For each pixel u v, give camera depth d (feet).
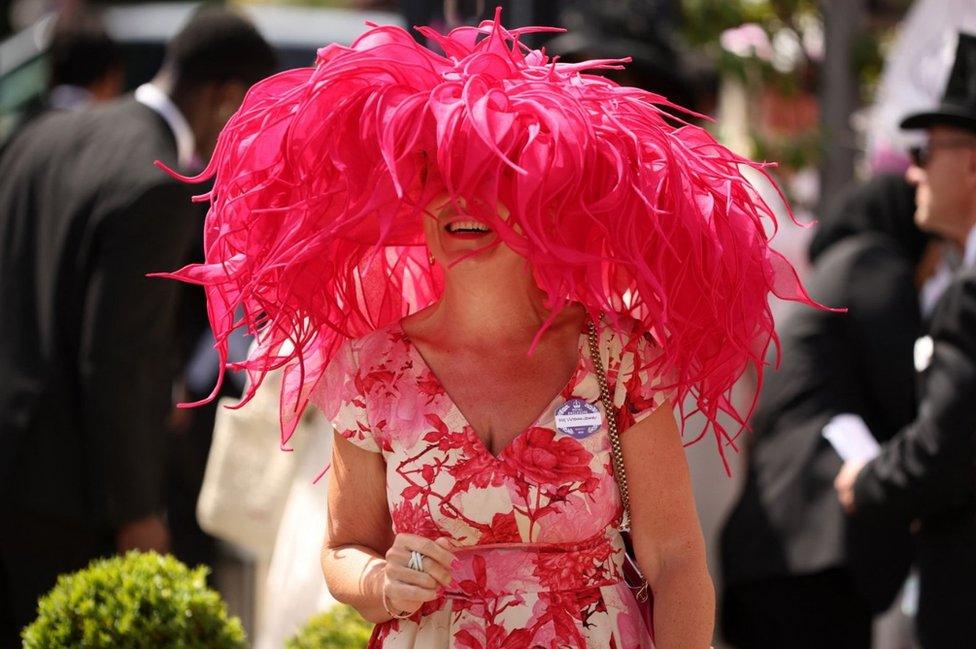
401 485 12.89
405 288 14.30
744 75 33.19
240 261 13.30
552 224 12.25
